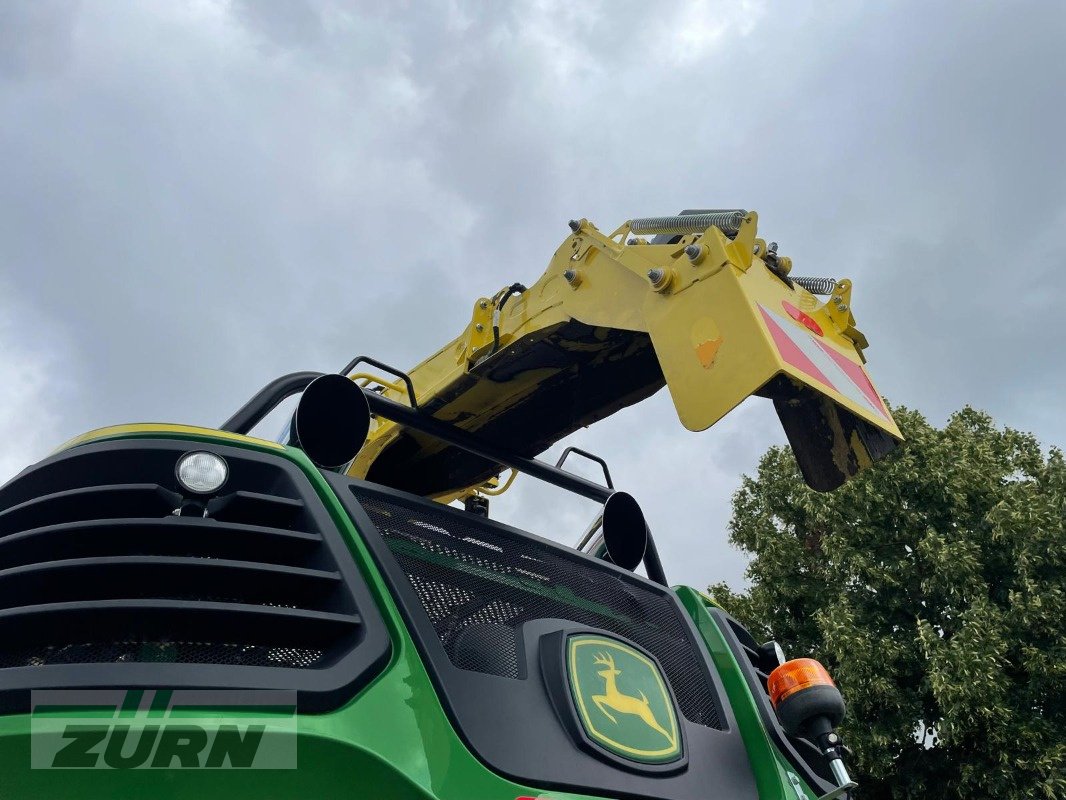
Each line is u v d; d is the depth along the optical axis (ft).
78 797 4.29
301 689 4.96
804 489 57.36
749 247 10.39
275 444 6.72
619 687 6.90
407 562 6.73
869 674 49.06
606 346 13.46
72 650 4.98
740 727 8.18
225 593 5.58
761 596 57.98
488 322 14.29
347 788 4.80
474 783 5.33
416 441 15.58
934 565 51.37
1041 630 48.47
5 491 6.18
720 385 9.66
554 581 8.06
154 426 6.30
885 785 51.31
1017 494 52.34
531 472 11.27
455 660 6.17
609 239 12.74
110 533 5.57
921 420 57.26
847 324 11.65
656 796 6.37
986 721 46.03
